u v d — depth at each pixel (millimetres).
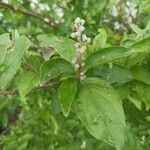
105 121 188
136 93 235
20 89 204
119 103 190
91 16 317
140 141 342
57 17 372
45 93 320
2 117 386
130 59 220
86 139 374
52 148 423
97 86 195
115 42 355
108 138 185
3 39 186
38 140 428
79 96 194
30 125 434
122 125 187
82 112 191
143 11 330
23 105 393
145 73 227
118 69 208
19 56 183
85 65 193
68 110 191
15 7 277
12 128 453
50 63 191
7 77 181
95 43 216
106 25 379
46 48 214
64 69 194
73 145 414
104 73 207
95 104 191
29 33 350
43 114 402
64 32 315
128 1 367
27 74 206
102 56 193
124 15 381
